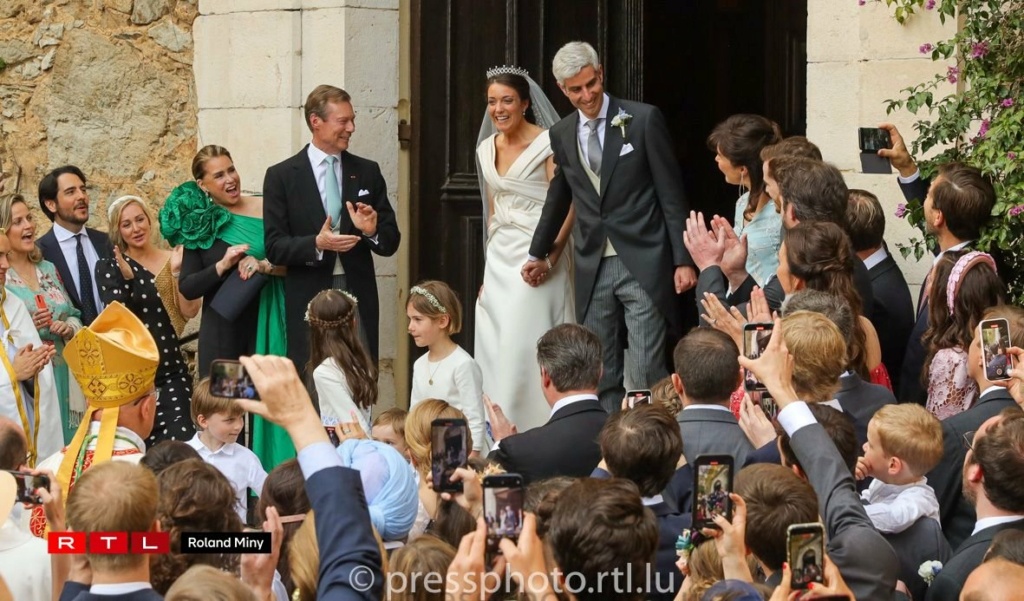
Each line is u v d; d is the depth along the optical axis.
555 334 17.75
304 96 29.14
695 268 24.23
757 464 13.16
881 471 15.51
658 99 36.62
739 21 34.69
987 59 23.02
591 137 24.61
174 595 10.52
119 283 26.66
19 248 25.69
